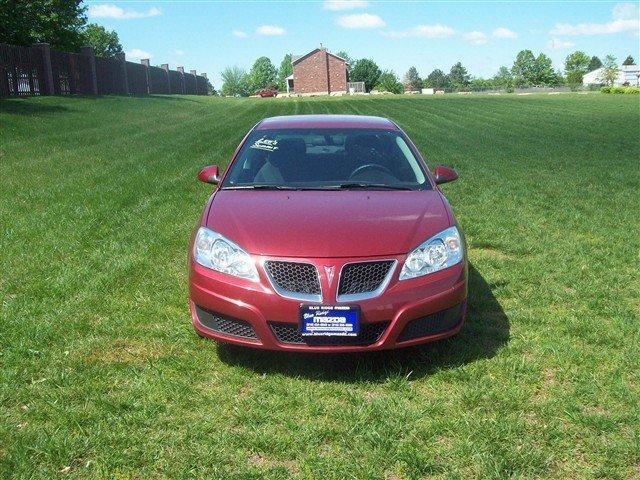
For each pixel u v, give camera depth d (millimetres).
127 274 5875
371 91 113875
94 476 2996
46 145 15547
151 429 3381
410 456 3113
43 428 3342
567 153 17266
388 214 4387
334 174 5113
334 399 3752
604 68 126438
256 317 3941
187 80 64875
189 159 14445
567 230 8078
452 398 3764
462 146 19016
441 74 171750
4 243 6703
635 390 3871
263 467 3092
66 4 40812
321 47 104812
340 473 3023
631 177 12781
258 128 5848
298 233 4113
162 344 4488
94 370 4004
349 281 3930
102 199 9266
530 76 153000
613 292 5664
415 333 4062
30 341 4371
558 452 3195
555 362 4230
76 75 34500
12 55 27031
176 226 7852
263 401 3688
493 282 5969
